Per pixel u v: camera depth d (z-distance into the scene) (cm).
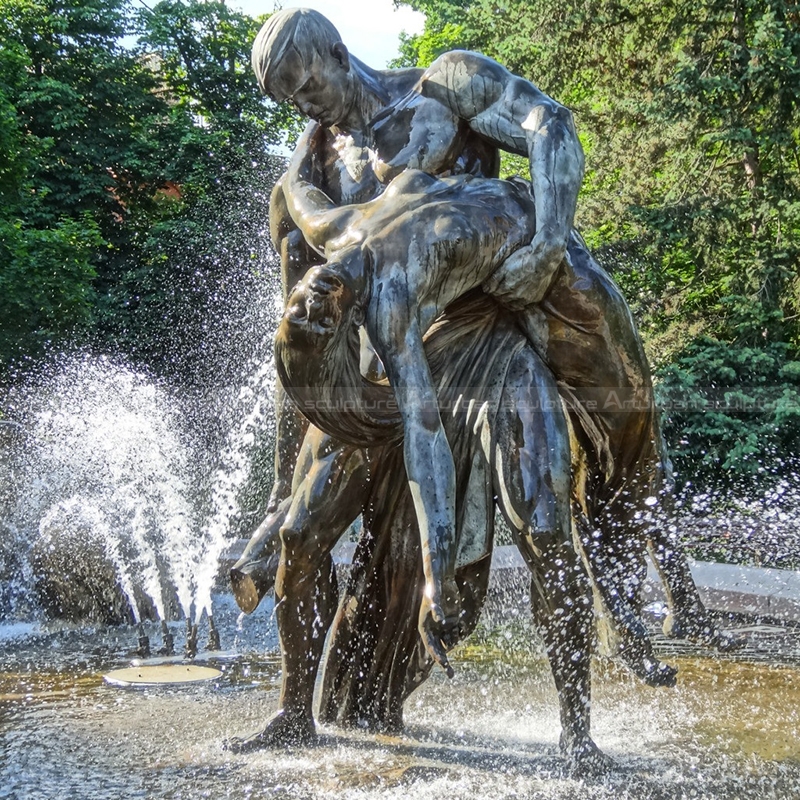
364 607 455
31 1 2667
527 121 424
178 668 584
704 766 405
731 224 1852
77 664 600
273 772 392
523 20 2097
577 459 477
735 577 835
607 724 475
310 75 439
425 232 396
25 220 2345
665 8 1975
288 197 452
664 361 1789
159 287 2327
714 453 1681
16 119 2050
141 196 2747
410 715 495
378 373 416
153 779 384
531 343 435
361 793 366
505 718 490
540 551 399
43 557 745
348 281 382
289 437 471
